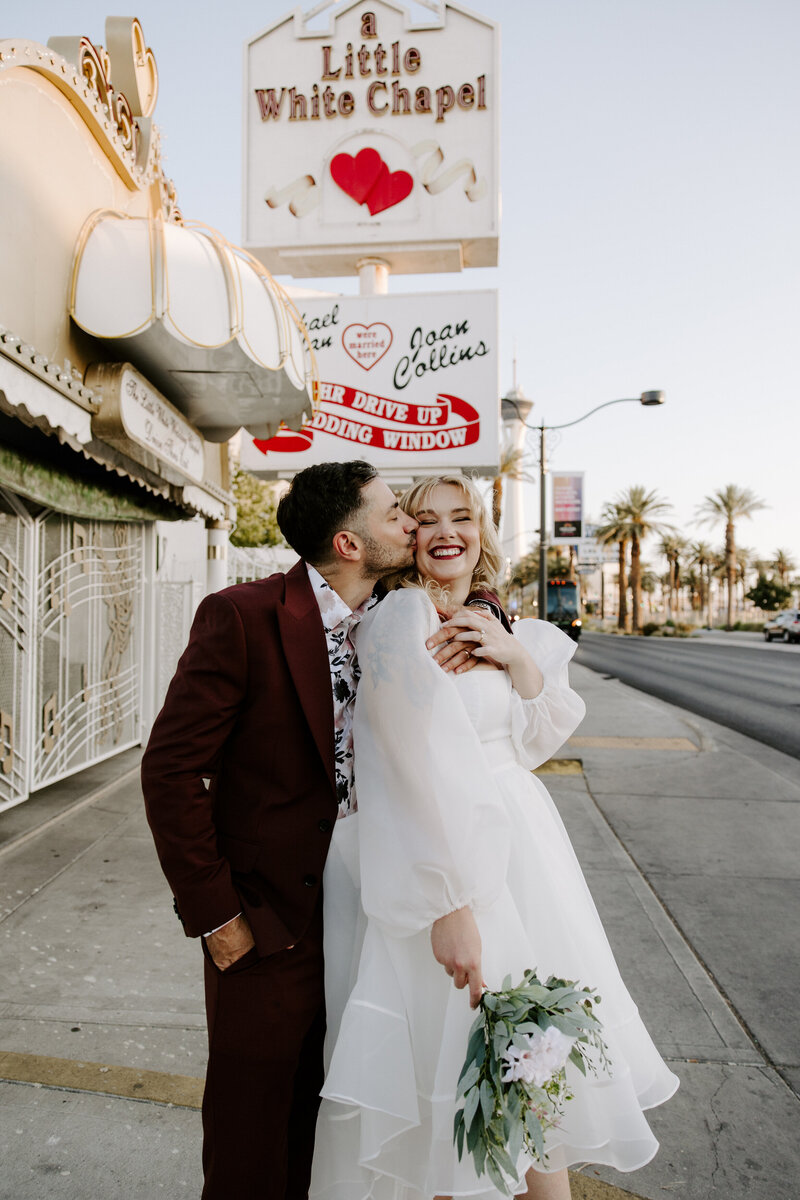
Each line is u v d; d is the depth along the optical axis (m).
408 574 1.92
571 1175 2.23
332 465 1.75
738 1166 2.27
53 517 5.81
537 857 1.72
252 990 1.56
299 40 9.64
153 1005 3.04
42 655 5.70
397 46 9.52
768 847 5.25
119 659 7.21
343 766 1.72
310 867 1.61
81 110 4.80
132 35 5.55
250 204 9.68
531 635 1.99
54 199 4.51
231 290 4.80
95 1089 2.48
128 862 4.55
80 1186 2.06
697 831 5.62
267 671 1.58
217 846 1.59
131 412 4.79
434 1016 1.59
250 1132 1.54
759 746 9.28
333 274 10.51
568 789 6.86
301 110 9.61
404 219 9.52
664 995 3.24
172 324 4.60
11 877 4.26
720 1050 2.85
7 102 4.04
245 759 1.61
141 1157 2.18
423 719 1.53
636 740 9.33
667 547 72.00
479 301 9.48
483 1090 1.39
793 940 3.79
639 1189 2.17
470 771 1.55
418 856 1.49
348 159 9.59
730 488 57.09
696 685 16.72
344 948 1.65
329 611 1.72
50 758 5.89
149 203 6.16
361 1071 1.48
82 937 3.60
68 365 4.41
